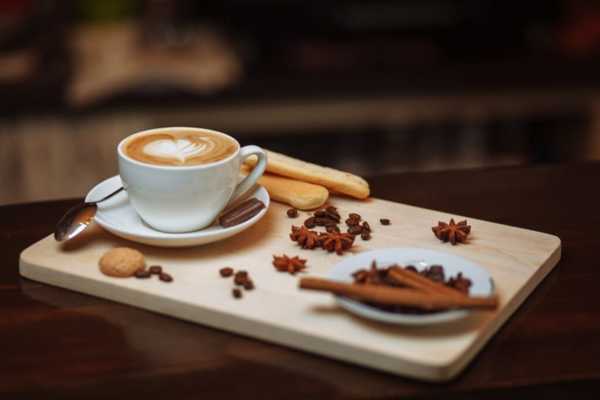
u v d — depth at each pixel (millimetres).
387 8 2141
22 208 1019
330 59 2064
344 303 804
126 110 1921
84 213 924
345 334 794
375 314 790
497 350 804
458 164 2139
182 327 834
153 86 1917
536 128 2170
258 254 905
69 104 1874
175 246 905
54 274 882
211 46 2084
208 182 889
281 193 986
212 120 1991
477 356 798
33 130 1888
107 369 786
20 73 1859
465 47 2143
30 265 891
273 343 813
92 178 1949
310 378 778
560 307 857
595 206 1020
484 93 2064
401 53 2090
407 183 1069
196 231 923
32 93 1854
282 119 2018
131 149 909
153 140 927
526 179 1080
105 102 1909
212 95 1953
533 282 876
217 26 2172
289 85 1982
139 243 920
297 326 803
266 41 2123
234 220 924
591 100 2105
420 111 2061
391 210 990
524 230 947
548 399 774
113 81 1870
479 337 794
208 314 829
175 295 842
